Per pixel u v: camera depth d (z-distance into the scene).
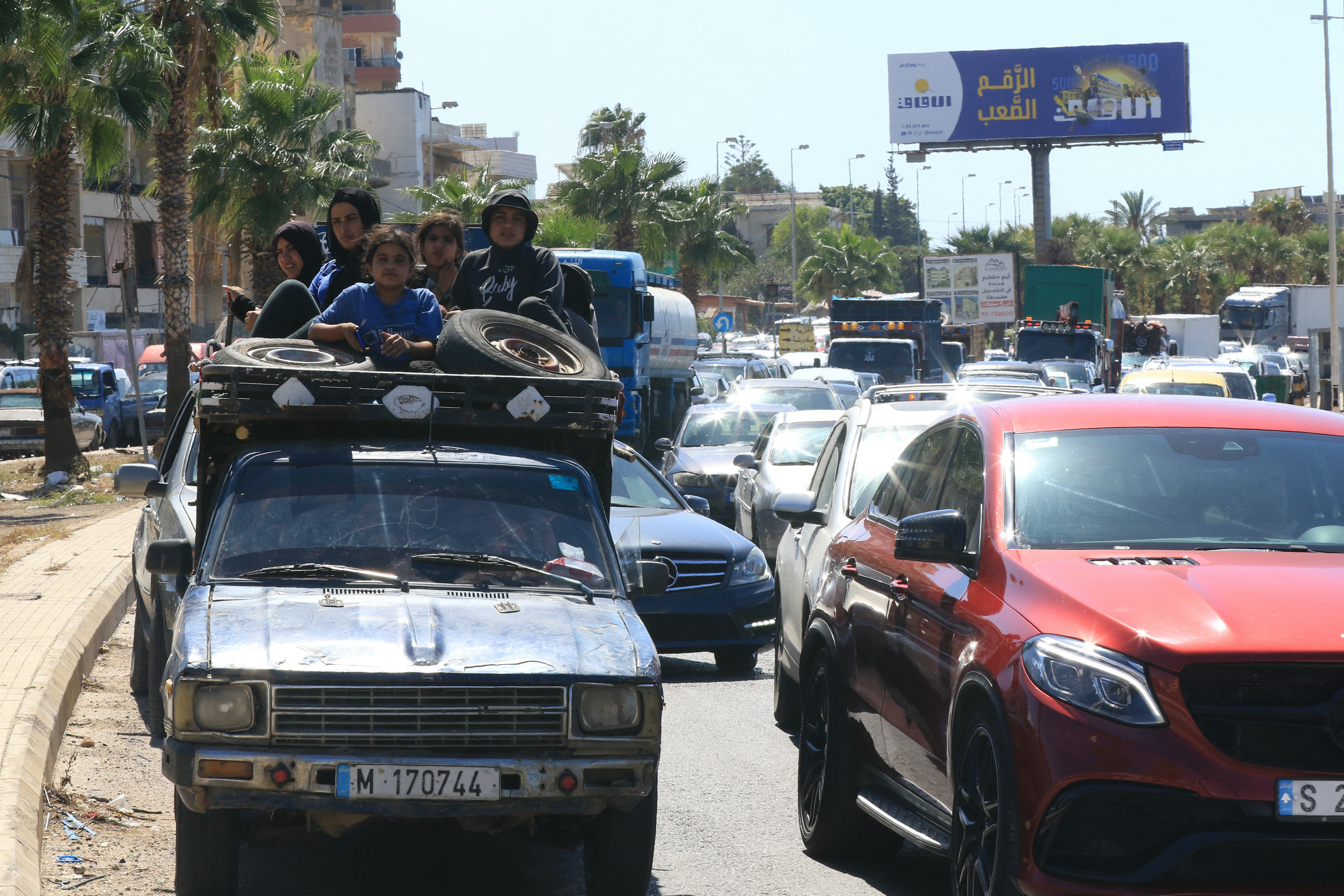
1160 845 6.65
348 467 9.37
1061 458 8.75
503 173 140.12
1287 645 6.77
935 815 8.42
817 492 16.00
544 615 8.55
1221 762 6.62
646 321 41.16
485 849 10.41
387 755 7.74
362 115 123.44
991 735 7.32
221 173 50.81
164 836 10.42
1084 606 7.23
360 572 8.71
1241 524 8.27
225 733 7.68
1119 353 74.62
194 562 9.28
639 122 118.62
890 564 9.61
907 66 134.25
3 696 12.68
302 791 7.63
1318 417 9.40
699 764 12.96
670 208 83.38
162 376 69.06
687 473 29.44
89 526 29.81
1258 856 6.61
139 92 41.38
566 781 7.88
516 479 9.52
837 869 9.92
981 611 7.88
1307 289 96.69
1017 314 108.19
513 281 12.88
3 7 35.59
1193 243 160.88
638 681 8.12
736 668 18.25
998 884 7.04
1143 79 130.62
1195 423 9.15
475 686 7.86
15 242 79.69
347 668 7.77
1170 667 6.78
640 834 8.35
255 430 9.78
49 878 9.13
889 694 9.16
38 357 72.56
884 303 64.50
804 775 10.59
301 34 109.88
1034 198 135.75
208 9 45.88
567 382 9.72
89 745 12.91
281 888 9.36
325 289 13.42
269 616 8.20
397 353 10.24
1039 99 131.88
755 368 57.47
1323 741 6.67
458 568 8.89
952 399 18.30
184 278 46.31
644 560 17.16
